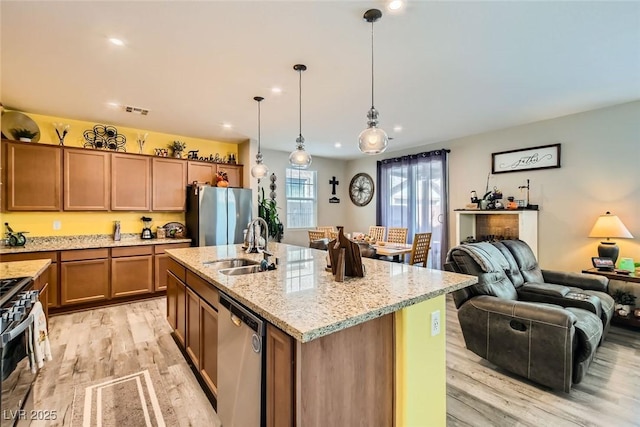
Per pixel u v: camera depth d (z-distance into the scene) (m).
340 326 1.18
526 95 3.23
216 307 1.88
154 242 4.29
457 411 1.95
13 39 2.15
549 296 2.80
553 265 4.05
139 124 4.28
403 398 1.50
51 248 3.59
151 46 2.25
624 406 1.99
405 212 5.86
